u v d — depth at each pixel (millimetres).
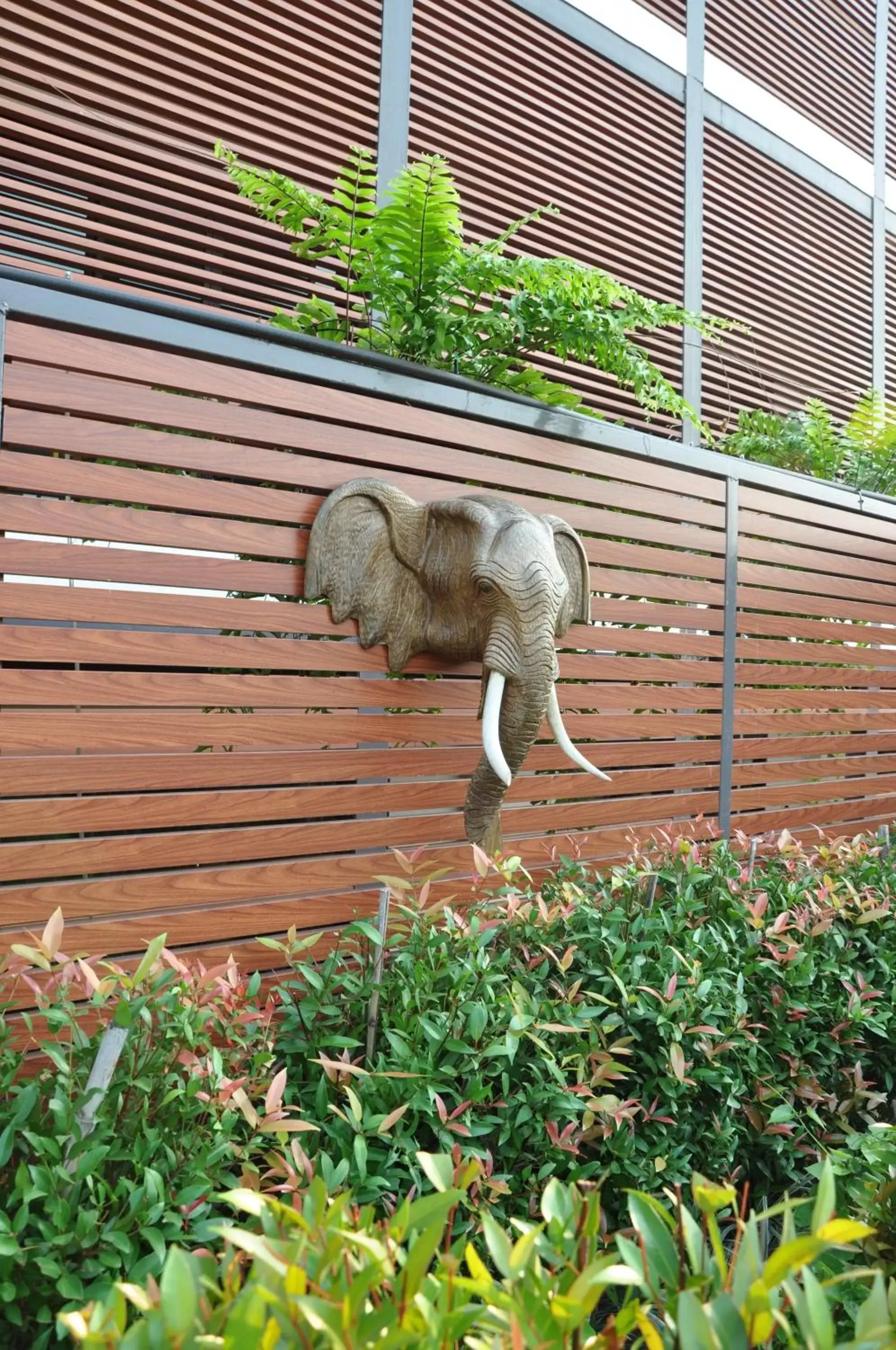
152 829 2988
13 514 2662
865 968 3504
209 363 3006
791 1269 1108
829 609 5355
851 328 8469
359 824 3369
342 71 5039
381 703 3430
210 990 2332
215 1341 1060
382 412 3404
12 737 2688
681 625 4520
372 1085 2248
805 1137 3135
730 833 4734
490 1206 2266
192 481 2979
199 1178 1840
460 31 5609
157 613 2926
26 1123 1838
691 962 2898
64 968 2102
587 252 6145
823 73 8141
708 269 7191
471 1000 2492
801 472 6316
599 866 4148
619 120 6422
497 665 3156
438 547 3379
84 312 2744
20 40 4238
